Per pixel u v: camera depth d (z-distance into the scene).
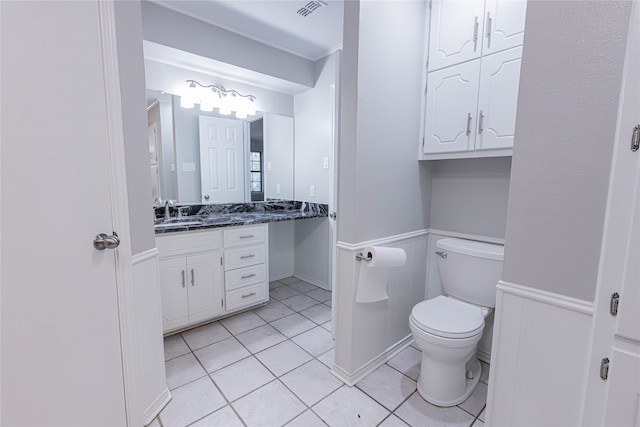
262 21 2.30
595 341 0.88
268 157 3.14
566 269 0.94
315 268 3.25
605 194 0.86
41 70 0.92
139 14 1.26
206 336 2.15
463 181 2.00
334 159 1.89
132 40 1.22
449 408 1.49
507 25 1.53
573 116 0.90
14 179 0.88
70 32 0.98
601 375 0.88
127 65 1.20
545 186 0.97
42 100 0.93
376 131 1.64
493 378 1.13
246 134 2.97
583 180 0.89
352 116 1.54
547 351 1.00
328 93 2.90
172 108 2.49
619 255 0.82
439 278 2.15
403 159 1.85
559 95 0.92
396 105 1.74
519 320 1.06
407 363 1.88
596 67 0.85
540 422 1.04
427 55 1.86
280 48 2.73
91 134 1.06
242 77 2.74
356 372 1.69
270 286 3.22
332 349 2.00
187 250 2.09
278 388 1.62
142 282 1.31
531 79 0.97
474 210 1.96
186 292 2.12
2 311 0.88
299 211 3.21
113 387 1.19
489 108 1.62
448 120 1.79
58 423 1.03
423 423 1.39
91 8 1.03
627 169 0.79
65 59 0.97
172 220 2.40
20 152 0.89
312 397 1.55
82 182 1.04
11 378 0.92
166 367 1.79
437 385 1.50
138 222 1.29
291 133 3.29
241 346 2.03
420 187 2.03
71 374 1.06
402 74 1.75
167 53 2.22
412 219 2.00
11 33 0.85
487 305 1.70
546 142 0.95
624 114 0.79
